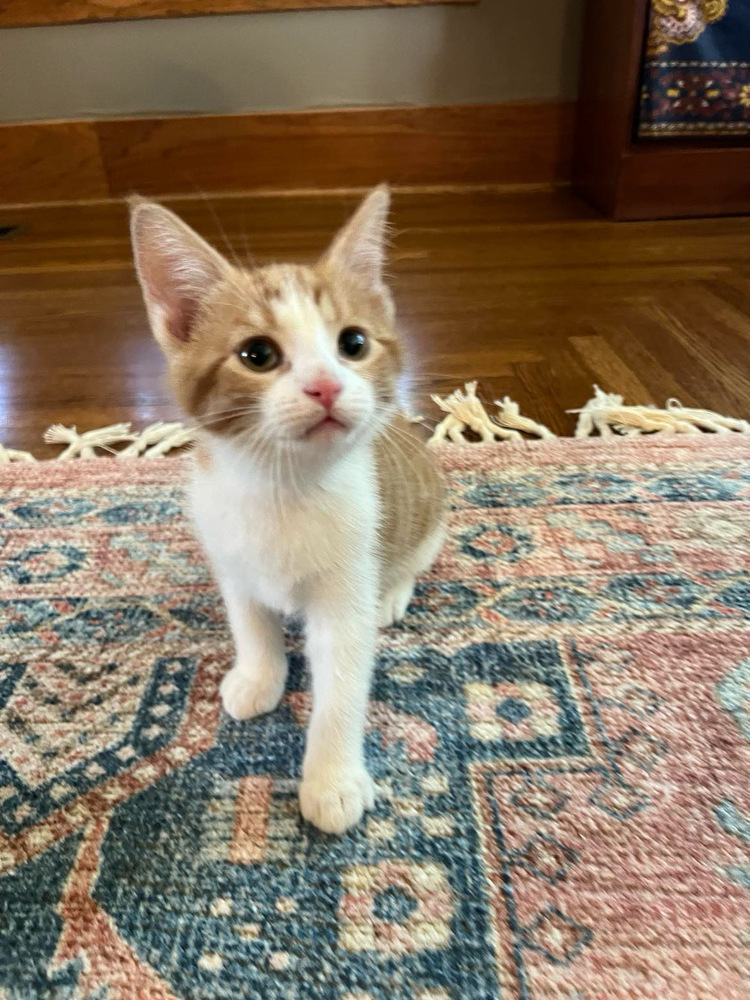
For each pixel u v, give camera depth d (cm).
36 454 49
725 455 46
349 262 28
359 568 27
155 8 95
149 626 34
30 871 24
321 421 23
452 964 22
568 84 101
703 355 59
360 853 25
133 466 46
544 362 59
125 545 40
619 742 28
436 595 36
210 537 27
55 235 92
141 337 65
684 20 80
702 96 85
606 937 22
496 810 26
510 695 30
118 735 29
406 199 103
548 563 38
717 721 29
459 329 64
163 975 22
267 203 103
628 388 55
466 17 97
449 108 102
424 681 31
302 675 32
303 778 27
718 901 23
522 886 24
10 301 73
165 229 25
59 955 22
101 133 102
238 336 24
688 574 37
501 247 84
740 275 73
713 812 26
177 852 25
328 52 99
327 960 22
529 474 45
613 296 70
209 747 29
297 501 26
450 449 48
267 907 23
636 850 24
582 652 32
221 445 26
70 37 97
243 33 97
